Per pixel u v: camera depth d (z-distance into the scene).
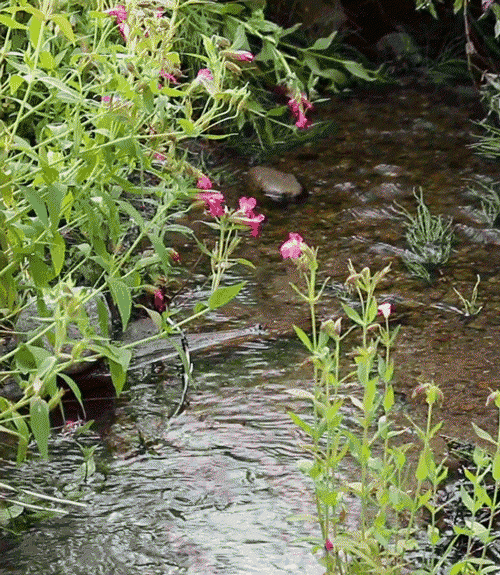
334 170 7.04
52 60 3.35
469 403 4.19
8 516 3.45
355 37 9.38
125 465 3.79
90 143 3.41
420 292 5.27
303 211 6.35
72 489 3.64
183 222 6.09
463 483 3.62
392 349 4.68
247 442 3.93
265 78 7.02
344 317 4.98
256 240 5.91
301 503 3.53
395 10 9.57
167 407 4.19
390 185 6.70
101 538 3.37
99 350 3.16
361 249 5.80
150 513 3.50
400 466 2.88
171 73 3.40
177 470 3.75
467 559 2.92
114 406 4.19
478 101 8.41
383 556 3.11
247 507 3.52
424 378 4.41
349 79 8.84
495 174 6.91
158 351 4.60
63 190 3.19
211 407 4.19
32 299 3.80
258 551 3.29
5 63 4.85
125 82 3.24
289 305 5.12
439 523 3.41
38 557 3.28
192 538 3.36
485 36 8.89
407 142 7.56
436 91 8.70
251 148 7.32
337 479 3.61
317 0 8.91
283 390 4.32
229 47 3.45
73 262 4.65
